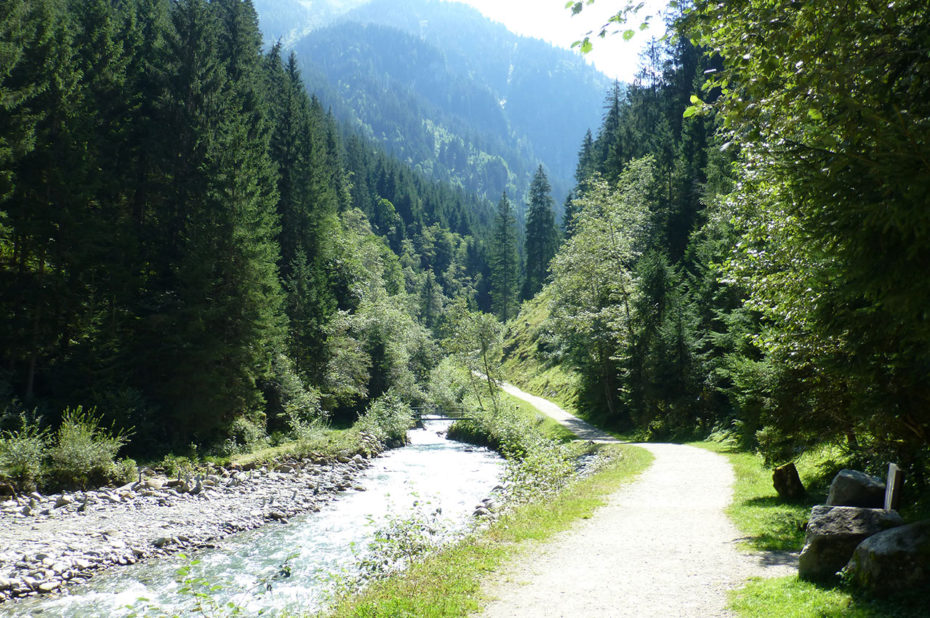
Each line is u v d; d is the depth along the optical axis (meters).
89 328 32.31
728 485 19.81
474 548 11.94
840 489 11.38
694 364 38.59
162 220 39.59
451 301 128.12
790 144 6.98
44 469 24.20
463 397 59.62
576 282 51.62
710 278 37.91
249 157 43.06
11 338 30.28
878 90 6.46
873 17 6.34
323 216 64.50
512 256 120.31
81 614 13.20
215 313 35.50
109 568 16.42
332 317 54.66
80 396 31.17
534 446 20.72
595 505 16.58
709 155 49.03
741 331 22.23
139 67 43.56
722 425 35.25
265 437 39.03
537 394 70.12
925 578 7.12
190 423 34.50
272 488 27.27
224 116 45.47
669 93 89.12
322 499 25.61
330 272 66.69
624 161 79.88
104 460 25.55
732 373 20.00
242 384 37.19
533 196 112.06
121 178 38.69
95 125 36.44
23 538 18.00
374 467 34.47
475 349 56.22
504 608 8.60
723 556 11.03
